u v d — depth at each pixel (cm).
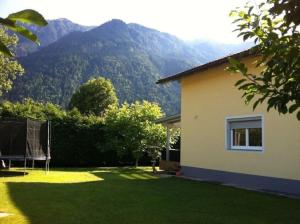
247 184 1364
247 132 1399
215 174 1548
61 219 780
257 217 836
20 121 1697
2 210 857
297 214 870
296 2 251
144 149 2359
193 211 890
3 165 2047
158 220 789
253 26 346
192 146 1722
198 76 1697
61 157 2434
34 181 1435
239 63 334
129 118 2380
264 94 332
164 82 1859
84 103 4994
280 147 1227
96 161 2527
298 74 300
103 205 945
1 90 2784
